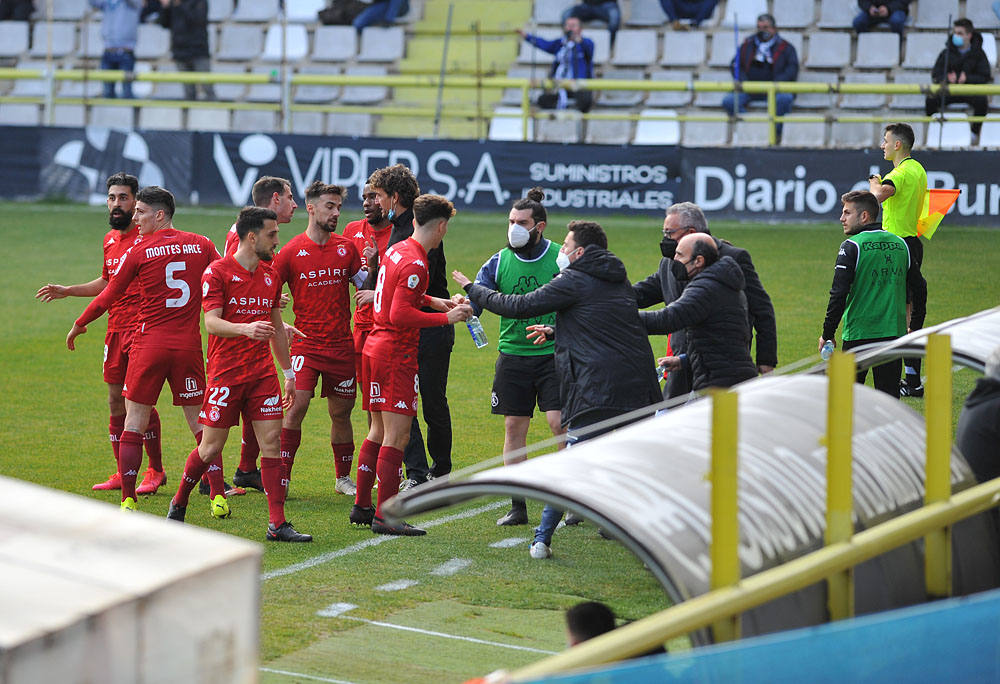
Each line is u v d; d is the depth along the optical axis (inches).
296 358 1018.1
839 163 2229.3
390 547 890.1
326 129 2979.8
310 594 780.6
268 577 815.1
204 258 978.7
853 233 1096.2
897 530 438.9
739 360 855.7
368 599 772.0
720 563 379.2
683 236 917.8
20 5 3228.3
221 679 290.5
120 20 2802.7
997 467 609.3
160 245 958.4
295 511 988.6
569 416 837.2
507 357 970.1
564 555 874.8
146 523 313.0
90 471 1091.9
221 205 2480.3
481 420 1269.7
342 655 675.4
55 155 2573.8
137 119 2970.0
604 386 820.6
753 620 411.8
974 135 2481.5
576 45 2628.0
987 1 2839.6
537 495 425.1
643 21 3063.5
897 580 474.3
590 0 2989.7
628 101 2864.2
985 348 625.0
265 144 2449.6
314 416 1328.7
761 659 328.2
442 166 2393.0
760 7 2997.0
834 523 424.2
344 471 1047.0
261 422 899.4
